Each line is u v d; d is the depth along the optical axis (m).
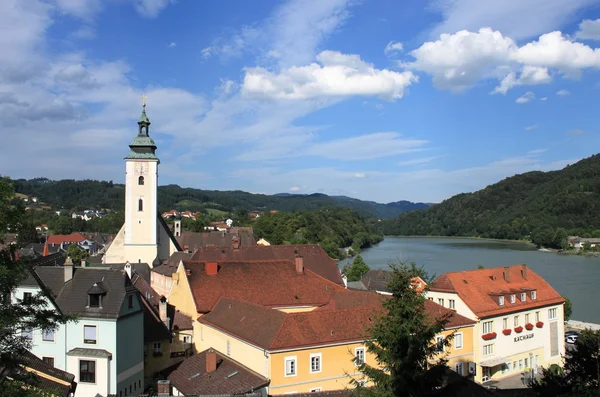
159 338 60.03
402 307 31.62
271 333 50.75
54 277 53.38
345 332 52.28
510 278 73.69
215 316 62.25
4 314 29.33
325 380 50.44
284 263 76.62
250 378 48.34
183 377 51.78
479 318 63.94
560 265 178.88
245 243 156.00
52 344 50.44
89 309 50.56
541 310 72.19
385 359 31.14
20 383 33.16
